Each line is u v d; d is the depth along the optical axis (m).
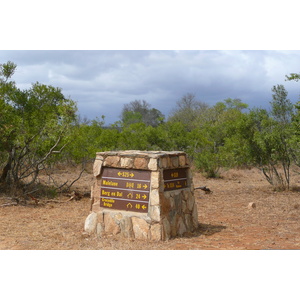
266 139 16.66
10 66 14.29
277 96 16.77
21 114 14.15
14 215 10.71
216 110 42.50
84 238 8.24
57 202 13.16
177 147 24.61
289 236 8.52
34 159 14.92
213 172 22.67
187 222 8.80
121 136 23.23
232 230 9.12
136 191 8.24
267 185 19.06
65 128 13.48
